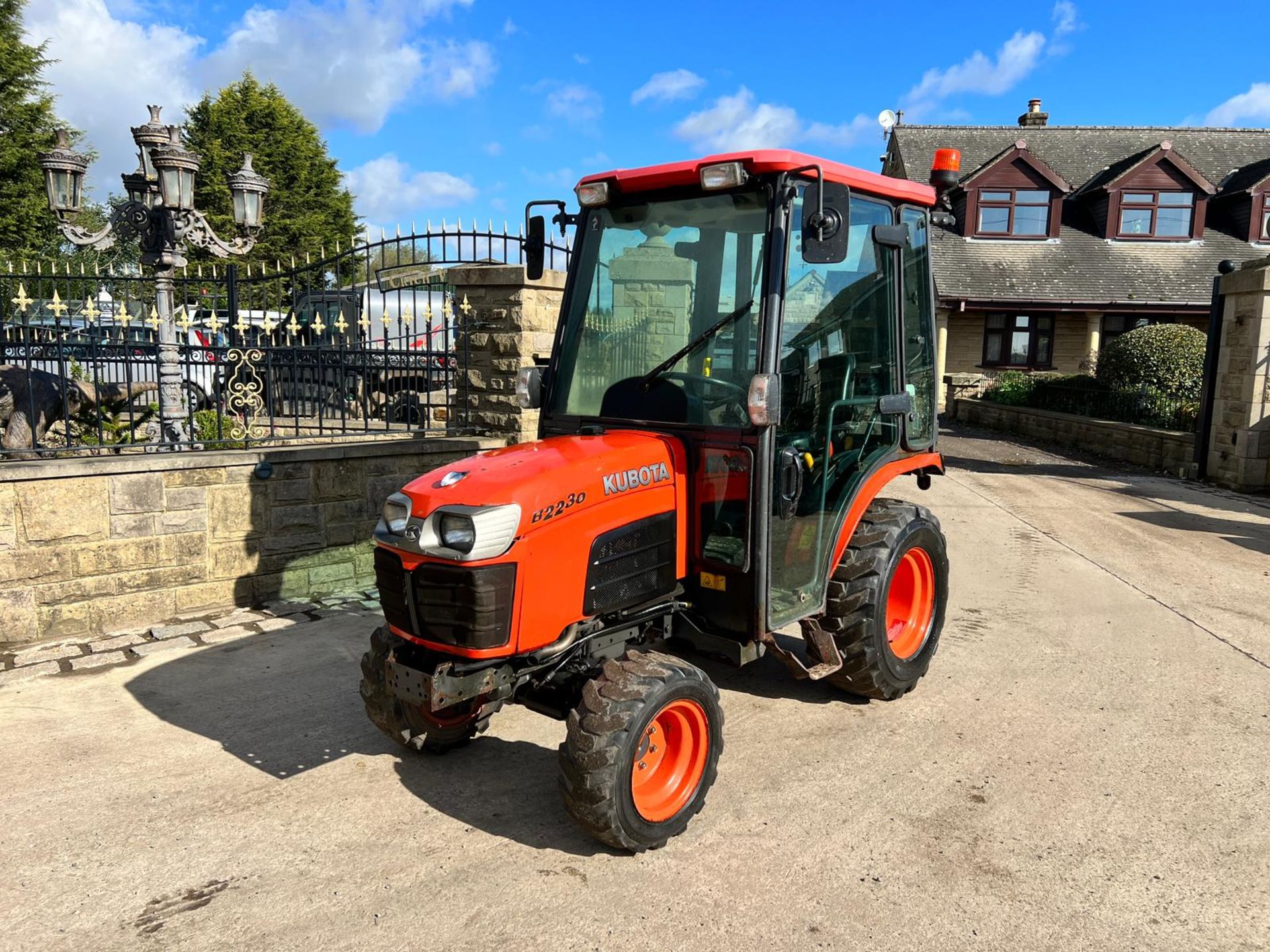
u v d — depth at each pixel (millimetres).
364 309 7020
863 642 4207
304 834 3326
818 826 3396
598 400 3906
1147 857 3215
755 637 3533
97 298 7863
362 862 3150
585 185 3836
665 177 3570
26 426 6160
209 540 5691
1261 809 3551
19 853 3174
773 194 3396
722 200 3564
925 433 4930
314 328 6941
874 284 4246
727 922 2834
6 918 2830
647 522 3408
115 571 5348
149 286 8828
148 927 2797
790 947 2721
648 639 3719
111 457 5363
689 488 3613
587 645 3361
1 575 4965
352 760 3895
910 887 3025
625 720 3008
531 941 2734
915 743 4094
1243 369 10797
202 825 3373
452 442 6676
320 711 4371
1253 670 5012
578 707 3080
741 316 3482
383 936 2758
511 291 6824
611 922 2826
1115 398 14539
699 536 3627
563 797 3080
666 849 3234
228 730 4152
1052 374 20047
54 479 5055
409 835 3322
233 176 7602
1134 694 4672
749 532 3461
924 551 4648
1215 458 11297
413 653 3258
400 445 6414
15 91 23984
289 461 5930
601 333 3902
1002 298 20594
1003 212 22469
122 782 3676
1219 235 22438
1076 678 4883
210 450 6035
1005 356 22656
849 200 3287
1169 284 21047
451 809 3514
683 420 3643
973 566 7215
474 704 3277
